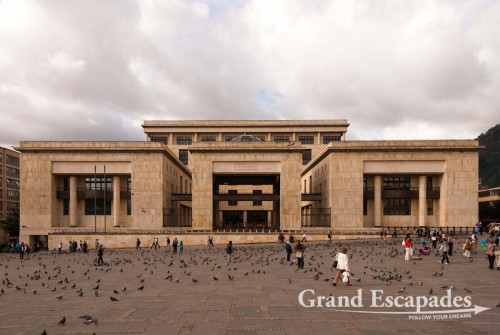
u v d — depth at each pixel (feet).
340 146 230.89
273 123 359.25
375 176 236.43
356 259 104.68
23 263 125.18
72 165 237.66
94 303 52.08
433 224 237.66
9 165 380.78
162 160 234.99
